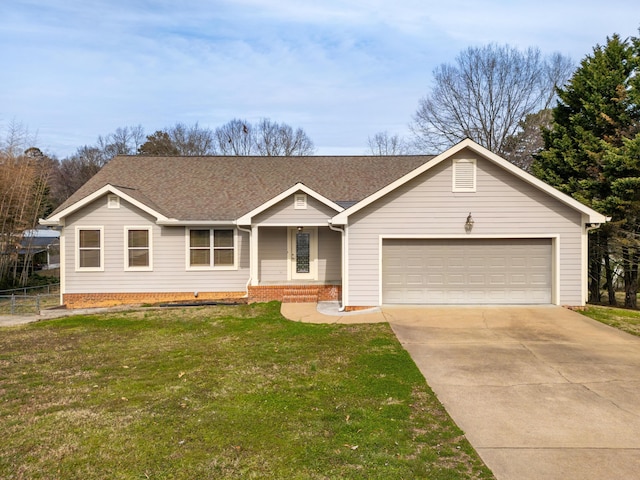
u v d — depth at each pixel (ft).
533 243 44.24
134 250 54.13
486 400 21.34
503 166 42.83
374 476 14.47
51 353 31.53
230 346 32.35
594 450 16.37
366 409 20.07
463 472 14.75
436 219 44.09
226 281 55.26
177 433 17.80
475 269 44.62
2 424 18.97
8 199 76.38
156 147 163.02
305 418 19.10
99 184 60.90
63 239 53.42
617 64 62.85
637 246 59.31
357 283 44.52
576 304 43.55
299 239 56.03
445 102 110.42
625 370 25.88
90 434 17.85
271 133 164.76
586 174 64.95
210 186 61.87
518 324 37.29
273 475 14.61
